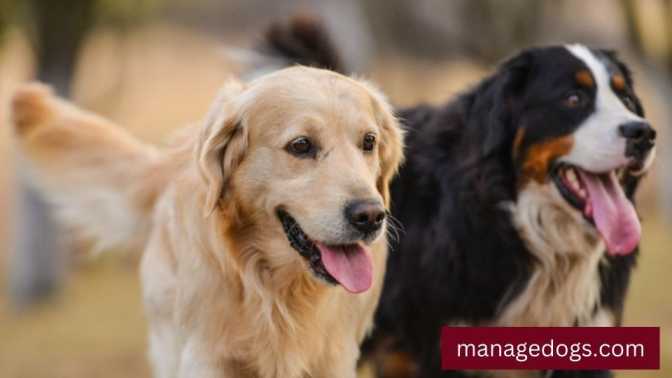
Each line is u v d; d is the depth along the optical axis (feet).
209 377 18.02
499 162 20.89
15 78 72.43
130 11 52.44
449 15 55.77
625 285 22.04
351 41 57.26
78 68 50.24
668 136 56.34
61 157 23.47
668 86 54.95
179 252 18.43
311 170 16.33
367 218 15.84
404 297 22.12
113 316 46.96
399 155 18.62
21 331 45.50
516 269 20.95
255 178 16.84
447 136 21.99
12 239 52.31
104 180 22.98
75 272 56.18
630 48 56.29
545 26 55.42
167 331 19.38
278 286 17.87
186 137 20.86
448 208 21.30
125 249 23.16
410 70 65.41
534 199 20.77
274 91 16.74
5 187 68.85
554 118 20.26
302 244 16.85
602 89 20.13
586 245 20.98
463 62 68.95
